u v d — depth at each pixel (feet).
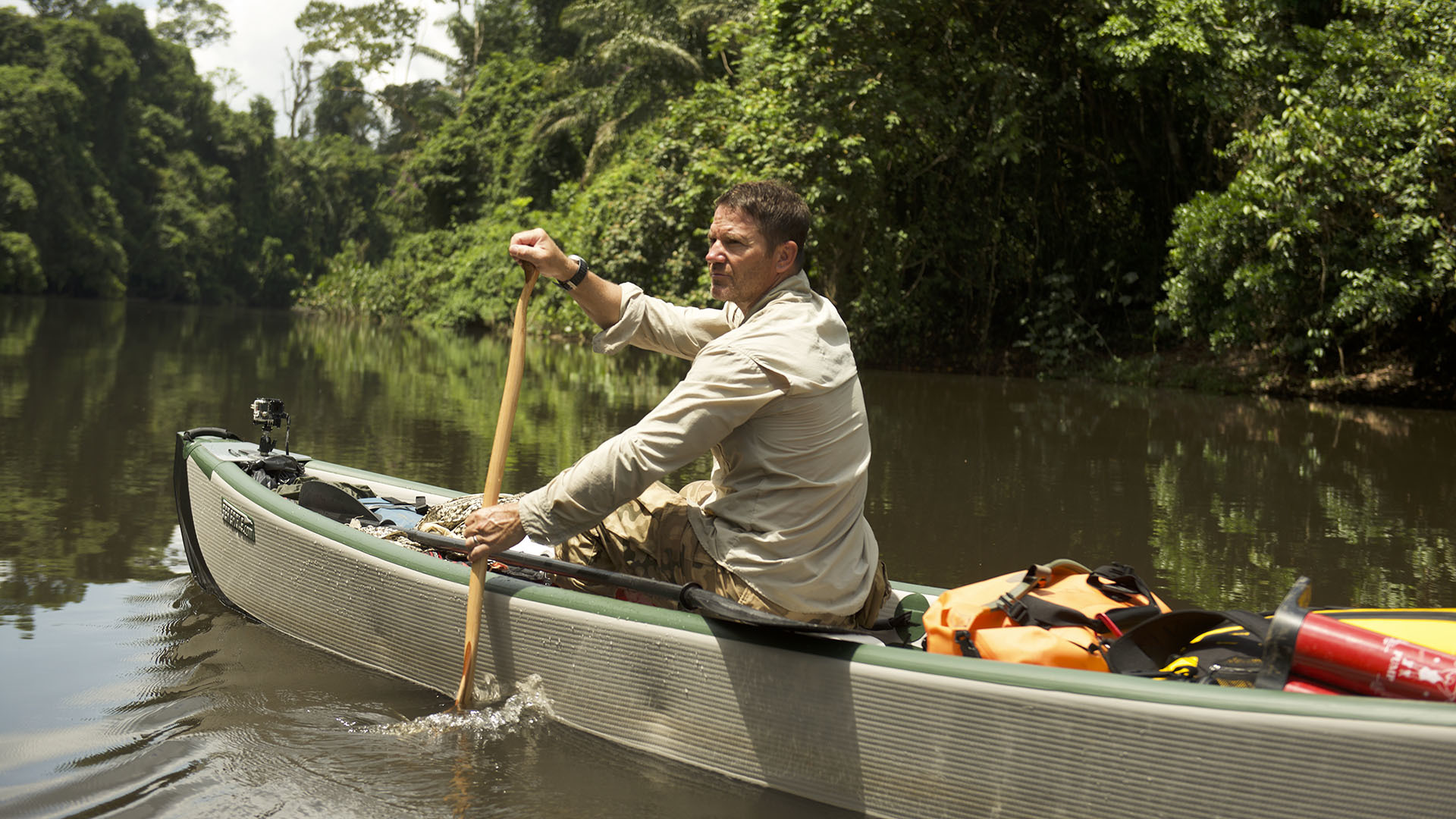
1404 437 28.14
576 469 7.29
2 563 12.01
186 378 34.55
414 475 18.07
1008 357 51.75
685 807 6.66
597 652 7.59
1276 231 37.09
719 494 7.71
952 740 6.25
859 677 6.55
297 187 160.25
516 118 104.53
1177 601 12.12
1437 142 34.88
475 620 7.86
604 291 8.71
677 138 59.98
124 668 8.91
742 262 7.29
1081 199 51.70
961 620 6.81
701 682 7.15
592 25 86.74
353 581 9.02
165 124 138.82
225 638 9.77
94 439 20.77
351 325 87.45
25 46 121.39
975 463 22.15
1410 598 12.41
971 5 47.26
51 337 51.85
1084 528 16.05
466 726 7.75
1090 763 5.86
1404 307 35.94
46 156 115.24
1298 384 40.04
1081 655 6.42
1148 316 50.44
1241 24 43.21
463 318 84.38
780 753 6.85
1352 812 5.23
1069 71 48.57
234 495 10.51
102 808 6.42
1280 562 14.08
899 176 50.31
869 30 45.42
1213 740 5.53
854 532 7.47
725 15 74.33
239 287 150.51
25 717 7.81
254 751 7.32
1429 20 38.52
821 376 7.04
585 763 7.26
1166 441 26.32
